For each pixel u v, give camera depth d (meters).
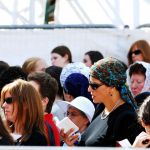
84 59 18.52
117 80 11.63
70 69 14.60
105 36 18.58
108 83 11.63
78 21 20.78
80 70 14.56
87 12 20.67
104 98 11.70
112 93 11.65
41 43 18.81
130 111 11.45
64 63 18.67
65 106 14.38
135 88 15.52
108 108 11.70
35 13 20.95
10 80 14.10
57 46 18.75
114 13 20.45
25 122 11.01
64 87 14.45
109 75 11.64
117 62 11.80
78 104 13.09
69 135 12.05
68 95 14.45
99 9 20.58
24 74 14.28
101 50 18.59
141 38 18.41
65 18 20.78
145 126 10.70
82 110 13.04
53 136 11.77
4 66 16.44
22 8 20.94
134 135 11.23
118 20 20.42
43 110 11.27
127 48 18.47
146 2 20.28
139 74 15.48
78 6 20.75
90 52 18.44
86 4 20.70
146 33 18.38
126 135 11.27
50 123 12.00
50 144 11.67
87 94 14.32
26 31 18.86
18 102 11.01
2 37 18.91
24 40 18.86
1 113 11.29
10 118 11.08
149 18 20.27
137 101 13.94
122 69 11.76
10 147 8.24
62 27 18.78
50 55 18.77
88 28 18.67
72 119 13.20
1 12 20.92
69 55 18.67
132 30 18.44
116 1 20.44
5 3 20.95
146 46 18.33
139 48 18.33
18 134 11.11
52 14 20.88
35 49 18.86
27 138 10.92
